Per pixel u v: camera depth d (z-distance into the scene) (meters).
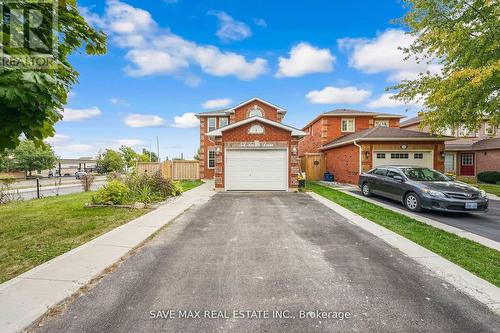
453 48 11.86
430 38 12.12
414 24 13.19
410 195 8.38
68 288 3.17
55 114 2.62
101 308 2.81
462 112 11.78
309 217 7.32
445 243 5.05
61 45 3.25
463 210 7.24
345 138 18.12
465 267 3.93
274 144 13.14
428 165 14.73
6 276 3.54
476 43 11.16
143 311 2.76
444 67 13.09
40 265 3.87
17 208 8.76
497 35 10.70
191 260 4.18
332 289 3.24
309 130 25.44
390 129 16.02
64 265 3.86
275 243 5.05
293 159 13.14
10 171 34.47
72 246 4.79
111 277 3.56
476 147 19.83
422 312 2.76
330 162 19.80
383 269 3.84
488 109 11.26
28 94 2.23
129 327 2.49
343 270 3.80
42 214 7.63
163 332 2.42
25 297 2.94
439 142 14.66
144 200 9.47
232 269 3.83
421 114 14.04
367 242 5.11
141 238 5.24
